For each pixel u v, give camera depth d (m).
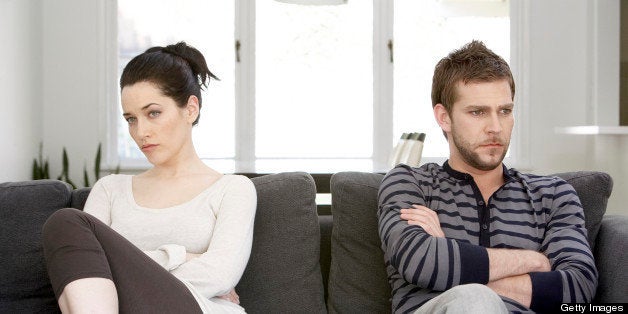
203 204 1.70
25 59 4.66
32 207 1.78
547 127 5.30
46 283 1.76
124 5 5.21
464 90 1.71
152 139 1.70
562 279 1.52
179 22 5.24
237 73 5.23
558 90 5.29
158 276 1.39
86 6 5.10
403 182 1.73
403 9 5.29
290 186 1.83
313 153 5.34
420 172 1.78
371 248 1.81
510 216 1.70
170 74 1.71
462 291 1.23
